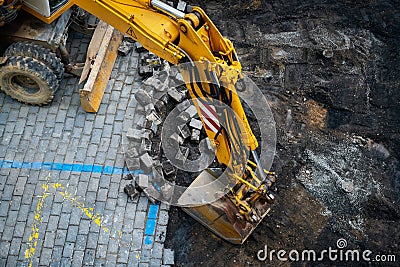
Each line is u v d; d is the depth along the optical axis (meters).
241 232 10.62
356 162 12.37
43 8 11.16
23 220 10.67
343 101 13.36
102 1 9.27
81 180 11.27
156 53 9.15
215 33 8.52
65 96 12.43
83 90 11.53
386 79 13.77
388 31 14.66
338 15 14.97
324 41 14.37
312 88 13.57
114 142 11.83
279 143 12.62
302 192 11.88
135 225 10.84
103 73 12.38
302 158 12.39
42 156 11.53
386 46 14.39
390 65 14.02
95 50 12.25
